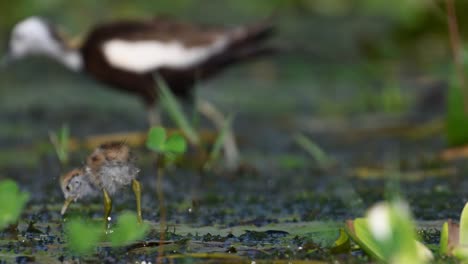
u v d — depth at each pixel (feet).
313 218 23.29
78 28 58.49
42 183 30.14
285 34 59.11
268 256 18.22
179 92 42.09
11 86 54.49
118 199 26.03
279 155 37.06
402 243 15.37
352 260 17.67
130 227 17.74
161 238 20.31
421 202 25.05
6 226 21.39
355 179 30.53
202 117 47.09
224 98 51.55
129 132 42.37
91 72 43.16
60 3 60.29
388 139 40.29
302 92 53.01
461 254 17.12
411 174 30.78
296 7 63.87
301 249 18.70
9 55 45.93
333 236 20.07
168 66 41.22
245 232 21.31
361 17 62.18
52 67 57.36
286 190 28.76
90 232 17.92
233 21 61.00
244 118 46.39
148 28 41.81
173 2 62.90
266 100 50.98
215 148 31.73
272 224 22.45
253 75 57.72
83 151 38.04
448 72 48.73
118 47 41.73
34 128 43.60
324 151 37.60
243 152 38.06
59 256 18.54
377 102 48.85
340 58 57.31
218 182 30.68
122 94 53.16
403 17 55.52
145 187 29.22
